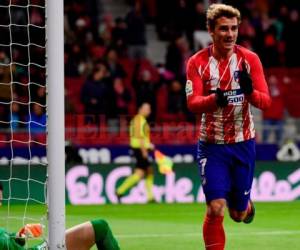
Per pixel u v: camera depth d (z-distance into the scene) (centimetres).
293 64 4825
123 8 4938
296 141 4025
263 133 4141
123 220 2953
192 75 1628
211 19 1603
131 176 3631
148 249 2198
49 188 1437
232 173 1673
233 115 1638
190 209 3353
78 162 3684
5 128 3703
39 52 3931
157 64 4531
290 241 2350
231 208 1744
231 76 1627
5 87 3731
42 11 4109
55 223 1434
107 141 3897
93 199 3594
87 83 4016
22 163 3469
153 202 3653
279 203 3619
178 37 4584
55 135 1437
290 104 4728
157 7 4831
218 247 1645
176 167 3684
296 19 4891
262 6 4903
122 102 4059
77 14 4572
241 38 4759
